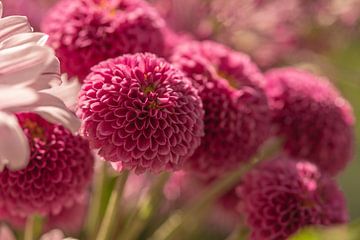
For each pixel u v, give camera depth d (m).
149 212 0.33
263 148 0.35
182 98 0.25
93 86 0.25
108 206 0.30
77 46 0.29
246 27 0.42
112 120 0.25
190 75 0.29
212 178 0.37
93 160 0.29
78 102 0.25
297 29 0.45
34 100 0.21
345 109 0.36
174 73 0.26
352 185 0.62
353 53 0.49
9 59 0.23
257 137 0.30
